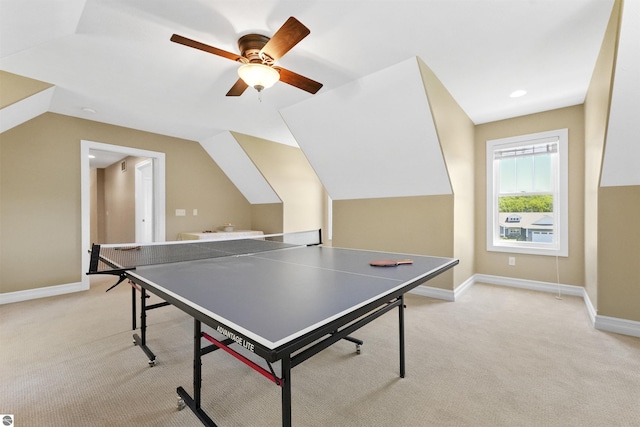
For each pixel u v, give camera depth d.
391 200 3.80
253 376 1.81
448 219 3.36
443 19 1.93
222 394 1.62
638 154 2.18
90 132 3.83
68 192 3.62
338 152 3.71
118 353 2.07
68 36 2.06
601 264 2.47
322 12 1.86
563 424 1.37
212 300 1.12
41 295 3.39
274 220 5.37
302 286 1.34
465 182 3.71
